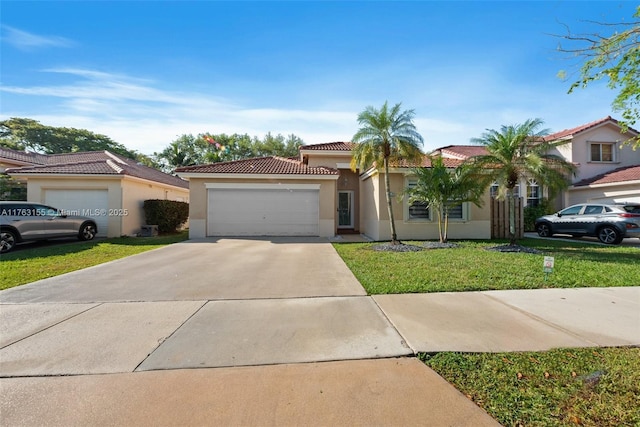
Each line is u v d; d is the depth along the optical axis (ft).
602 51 13.60
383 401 8.23
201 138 127.44
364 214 52.80
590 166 58.65
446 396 8.45
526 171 31.89
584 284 19.25
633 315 14.25
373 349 11.10
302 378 9.32
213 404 8.10
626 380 9.10
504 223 45.62
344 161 58.18
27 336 12.22
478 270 22.84
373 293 17.79
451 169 42.65
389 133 35.53
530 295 17.25
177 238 46.03
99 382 9.10
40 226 36.35
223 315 14.52
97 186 46.93
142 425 7.32
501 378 9.26
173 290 18.63
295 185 48.24
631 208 38.68
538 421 7.48
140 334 12.42
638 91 13.60
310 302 16.35
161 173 75.20
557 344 11.41
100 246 37.32
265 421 7.47
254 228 48.19
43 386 8.91
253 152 134.31
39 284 19.92
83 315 14.49
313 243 40.27
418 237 43.88
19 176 45.19
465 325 13.14
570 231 43.65
